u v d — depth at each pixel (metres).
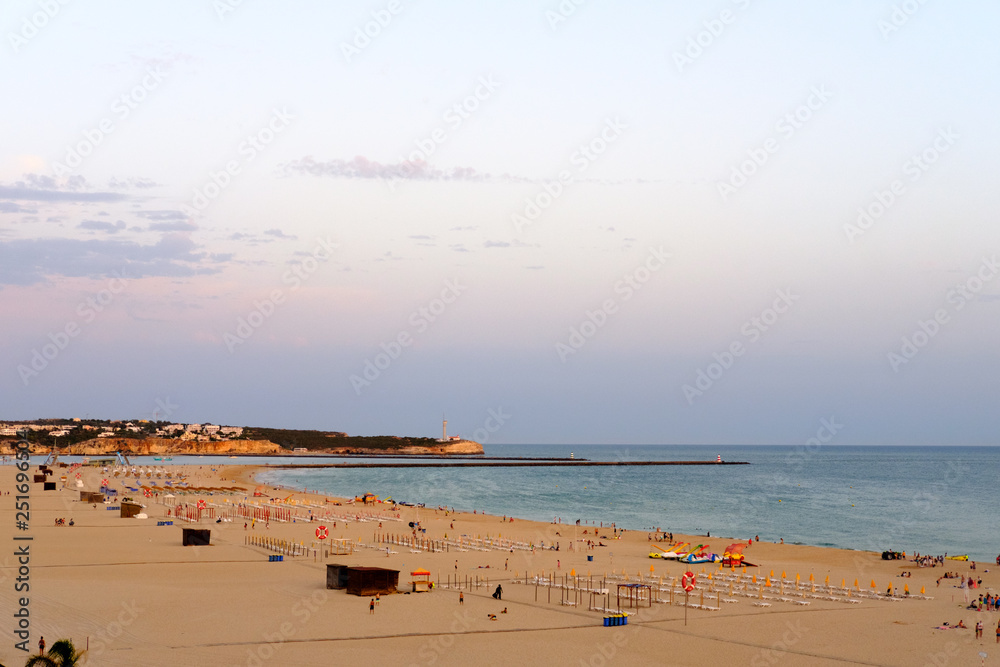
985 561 108.31
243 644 50.84
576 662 48.88
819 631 57.88
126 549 91.50
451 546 102.94
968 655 51.81
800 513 178.88
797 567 91.69
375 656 49.12
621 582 77.50
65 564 79.88
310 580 74.25
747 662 49.56
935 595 74.00
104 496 149.38
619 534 124.56
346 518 137.00
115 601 61.53
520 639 54.03
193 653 48.34
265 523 125.62
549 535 122.12
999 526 152.12
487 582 75.75
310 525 124.69
